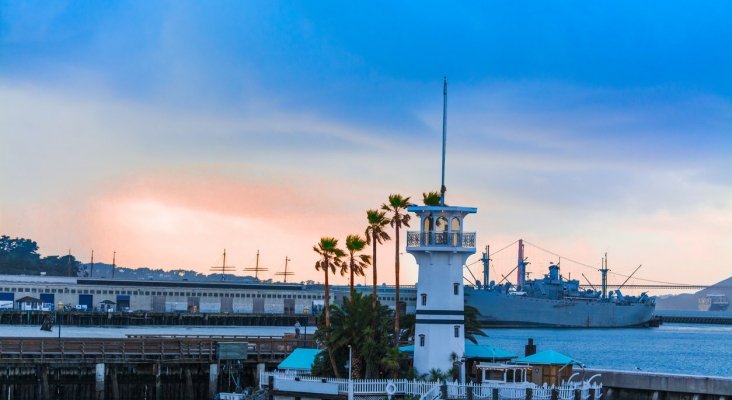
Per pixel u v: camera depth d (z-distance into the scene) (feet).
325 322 452.76
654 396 430.20
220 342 537.65
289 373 431.02
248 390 462.60
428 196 449.89
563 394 377.50
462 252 413.18
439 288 413.80
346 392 388.16
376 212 458.50
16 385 508.94
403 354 423.64
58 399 517.14
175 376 536.42
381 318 433.48
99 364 516.32
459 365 408.26
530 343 467.11
